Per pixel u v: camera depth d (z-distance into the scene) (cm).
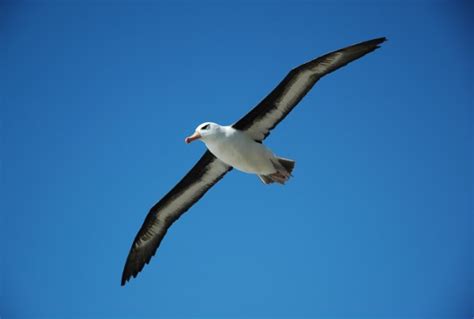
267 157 1448
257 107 1432
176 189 1592
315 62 1385
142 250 1631
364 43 1374
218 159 1555
